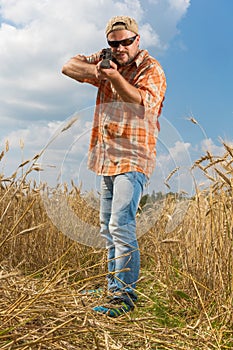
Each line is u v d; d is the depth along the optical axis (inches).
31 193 184.5
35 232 185.0
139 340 106.7
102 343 98.7
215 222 154.1
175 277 169.9
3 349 82.0
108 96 148.6
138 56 145.8
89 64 149.5
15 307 92.4
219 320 133.0
